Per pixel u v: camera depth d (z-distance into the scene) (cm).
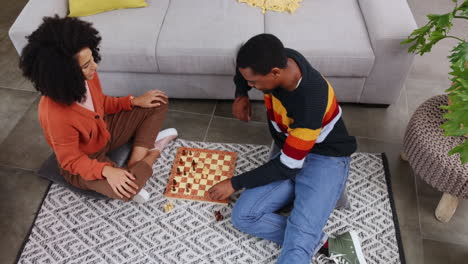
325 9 222
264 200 174
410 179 208
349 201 196
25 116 236
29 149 220
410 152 188
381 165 212
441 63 262
